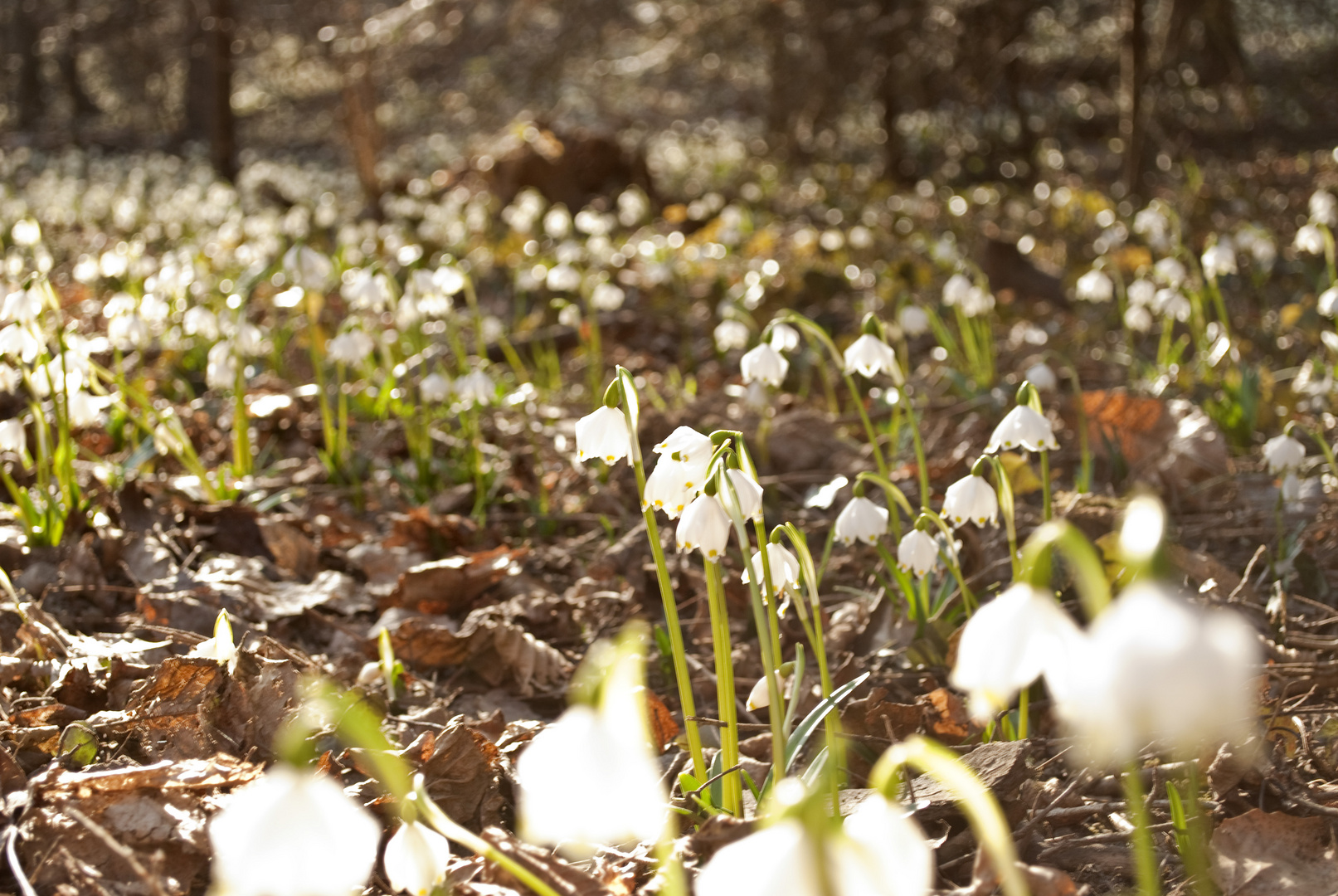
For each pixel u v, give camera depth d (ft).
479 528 4.92
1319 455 5.44
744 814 3.46
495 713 3.87
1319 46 21.39
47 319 5.94
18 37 30.35
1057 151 17.75
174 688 3.73
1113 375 7.41
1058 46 19.48
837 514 5.05
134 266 8.82
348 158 24.70
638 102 28.09
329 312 8.90
